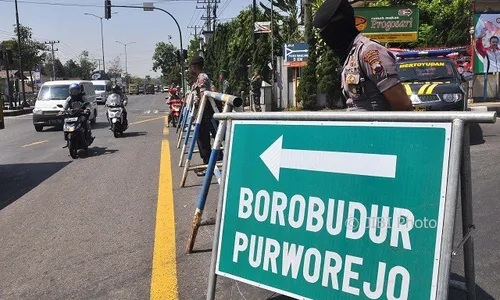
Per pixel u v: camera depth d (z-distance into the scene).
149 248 4.81
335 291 2.67
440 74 10.62
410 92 9.86
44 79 68.62
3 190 8.08
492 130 11.81
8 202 7.17
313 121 2.89
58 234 5.45
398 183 2.53
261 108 22.75
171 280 4.05
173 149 11.70
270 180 3.03
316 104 21.11
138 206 6.42
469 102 18.53
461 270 3.93
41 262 4.63
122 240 5.10
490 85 20.23
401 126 2.56
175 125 17.73
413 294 2.41
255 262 3.01
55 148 13.09
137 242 5.01
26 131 19.11
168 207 6.25
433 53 11.43
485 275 3.91
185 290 3.88
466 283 2.98
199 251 4.66
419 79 10.55
